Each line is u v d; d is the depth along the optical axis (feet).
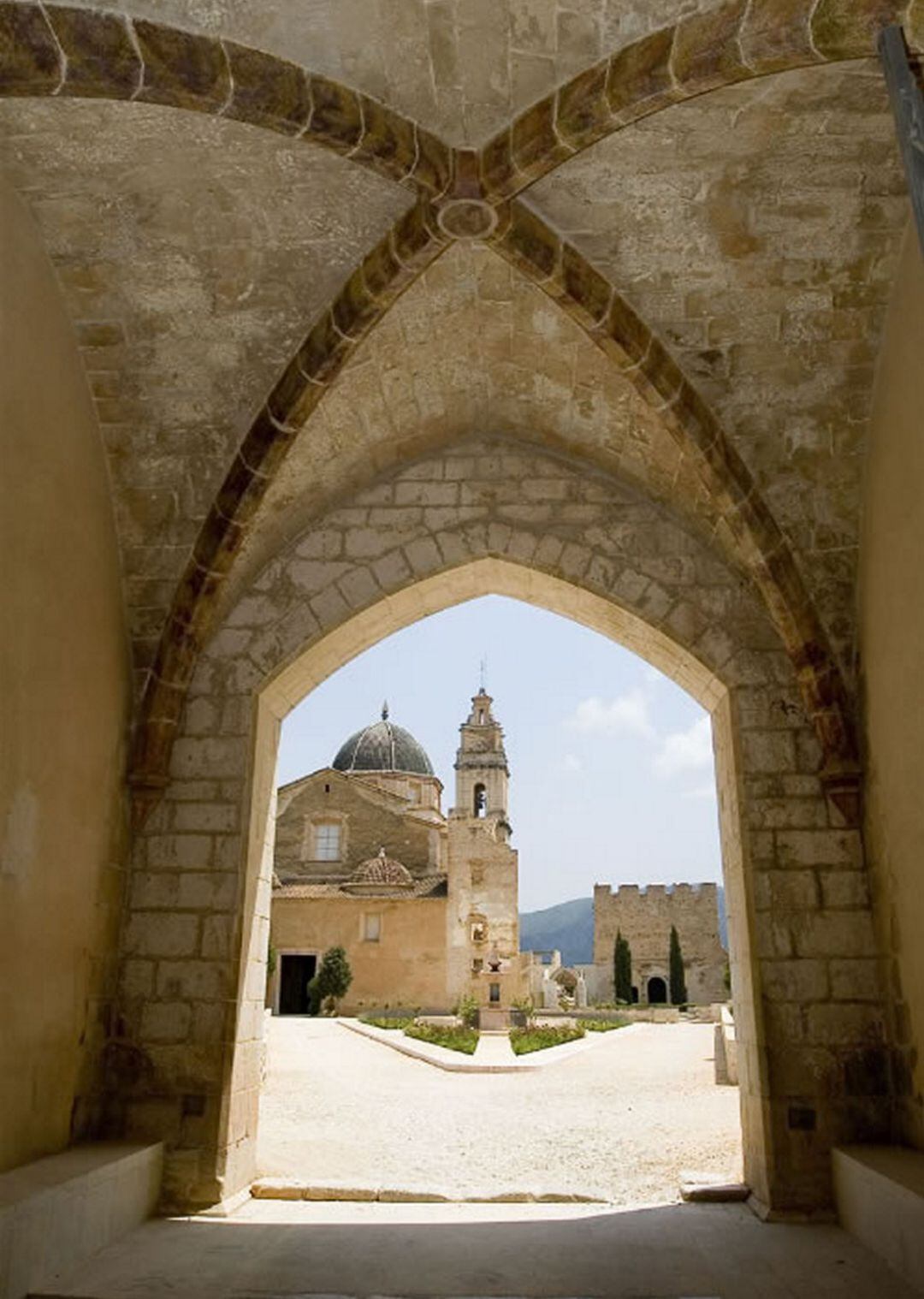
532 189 22.61
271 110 19.77
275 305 25.27
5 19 18.01
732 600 29.01
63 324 24.39
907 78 15.88
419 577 30.14
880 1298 17.35
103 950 25.39
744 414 26.08
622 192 22.62
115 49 18.53
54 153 21.30
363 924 128.67
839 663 26.81
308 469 29.19
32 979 21.42
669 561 29.76
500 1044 82.74
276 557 30.32
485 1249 21.13
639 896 184.34
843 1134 23.90
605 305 24.41
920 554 22.12
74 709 24.02
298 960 129.29
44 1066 22.04
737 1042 28.09
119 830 26.58
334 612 29.66
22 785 21.07
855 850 25.94
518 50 19.20
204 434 27.20
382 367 27.63
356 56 19.34
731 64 18.54
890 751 24.04
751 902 25.82
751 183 22.26
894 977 23.86
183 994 25.88
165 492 27.68
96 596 25.81
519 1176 30.48
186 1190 24.36
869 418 25.55
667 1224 23.34
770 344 25.09
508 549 30.27
